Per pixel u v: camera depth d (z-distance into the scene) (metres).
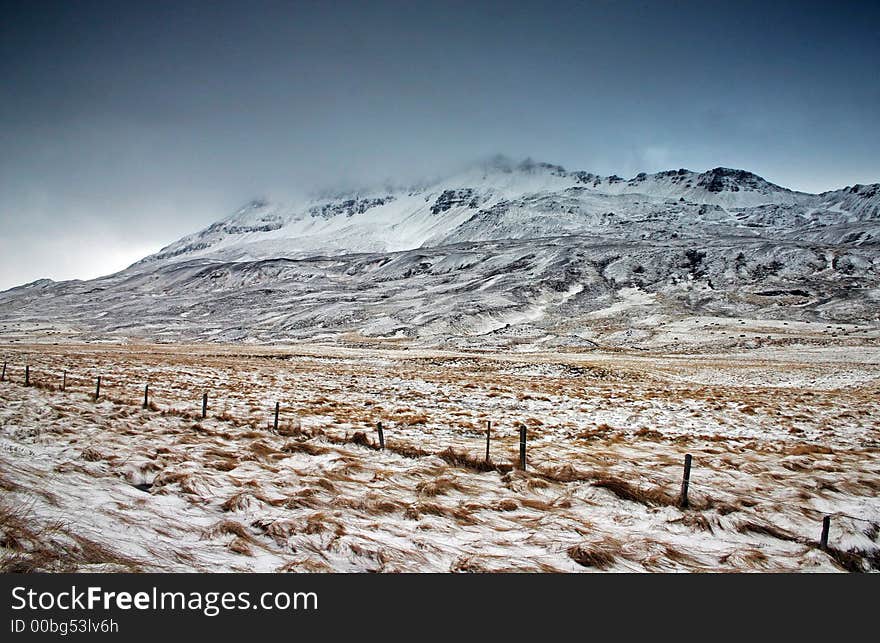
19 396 24.64
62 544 7.05
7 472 9.48
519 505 13.26
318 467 15.41
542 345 105.88
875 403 39.56
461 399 37.25
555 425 27.44
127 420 20.70
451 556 9.49
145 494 10.76
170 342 139.75
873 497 15.14
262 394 34.88
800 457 19.80
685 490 13.41
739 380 61.34
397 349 106.50
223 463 14.31
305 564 8.22
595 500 13.79
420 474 15.56
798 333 114.06
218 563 7.95
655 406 35.72
